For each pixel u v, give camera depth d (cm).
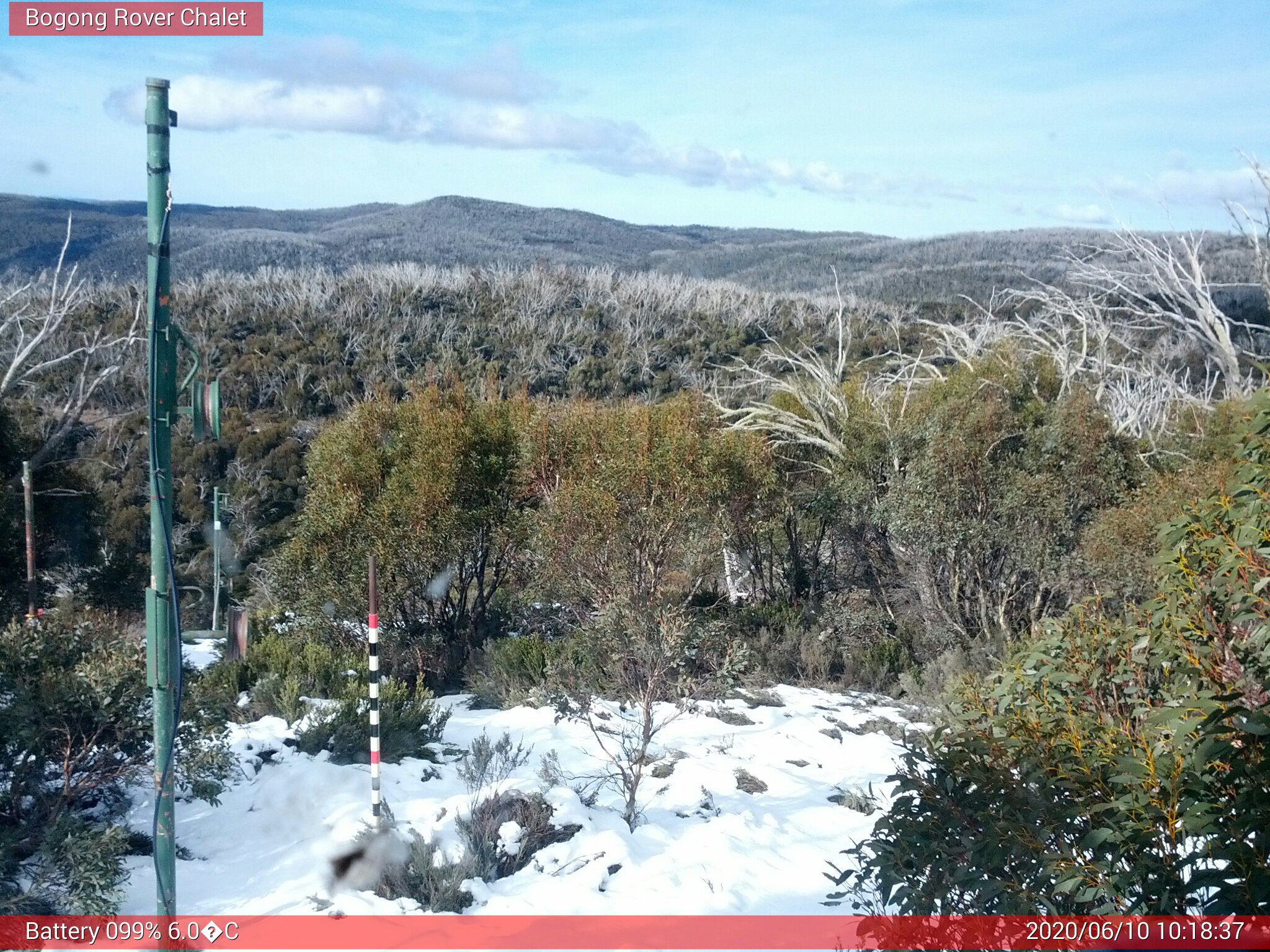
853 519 1606
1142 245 2055
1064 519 1297
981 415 1384
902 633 1465
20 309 2886
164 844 470
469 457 1349
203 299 5469
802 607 1581
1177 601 368
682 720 974
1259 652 338
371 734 619
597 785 752
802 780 818
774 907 560
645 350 4975
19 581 1530
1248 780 300
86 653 605
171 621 466
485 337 5291
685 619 922
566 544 1258
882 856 379
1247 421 378
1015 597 1350
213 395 470
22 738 534
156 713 468
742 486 1545
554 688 864
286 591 1286
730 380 4353
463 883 562
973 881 351
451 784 736
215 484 3031
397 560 1245
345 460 1352
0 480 1533
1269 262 1766
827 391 1833
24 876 527
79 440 3189
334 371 4556
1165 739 339
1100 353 2070
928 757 409
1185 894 301
